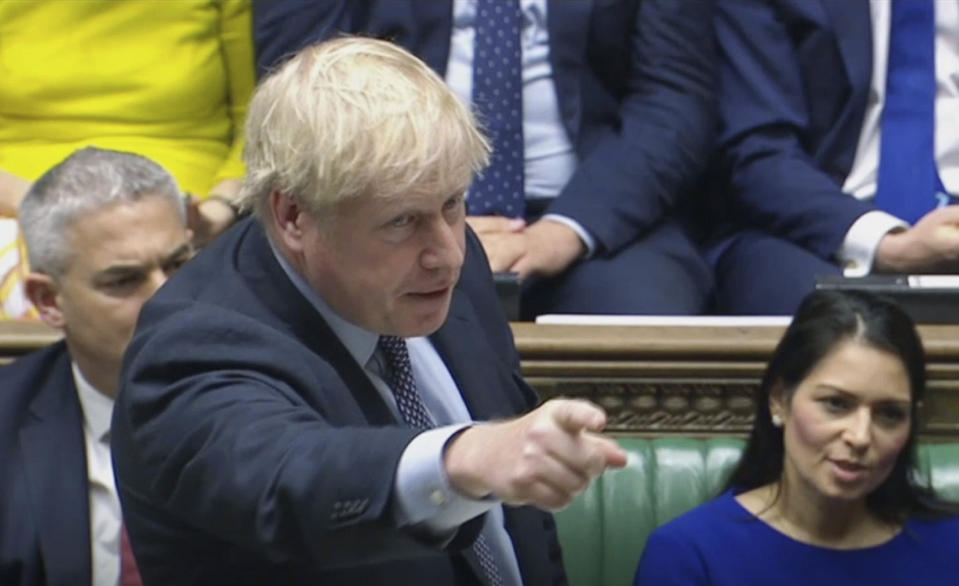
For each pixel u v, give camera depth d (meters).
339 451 4.29
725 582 7.42
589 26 10.85
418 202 4.82
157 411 4.79
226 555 4.99
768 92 11.12
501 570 5.83
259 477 4.38
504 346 6.41
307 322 5.27
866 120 11.09
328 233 4.93
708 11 11.18
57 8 10.81
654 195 10.62
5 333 8.39
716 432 8.45
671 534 7.58
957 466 8.27
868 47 11.02
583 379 8.42
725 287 10.71
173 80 10.88
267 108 5.02
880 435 7.29
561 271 10.27
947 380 8.32
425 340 5.97
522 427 3.97
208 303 5.26
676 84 11.00
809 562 7.42
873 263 10.24
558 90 10.80
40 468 7.19
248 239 5.47
